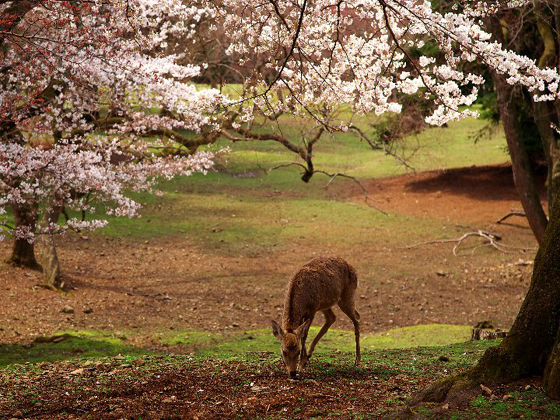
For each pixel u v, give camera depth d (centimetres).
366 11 1039
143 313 1653
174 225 2736
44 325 1447
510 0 1032
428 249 2509
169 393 709
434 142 4384
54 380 794
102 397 698
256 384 744
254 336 1433
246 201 3262
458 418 516
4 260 1908
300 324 834
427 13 812
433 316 1733
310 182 3750
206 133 1767
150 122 1525
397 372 793
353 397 662
